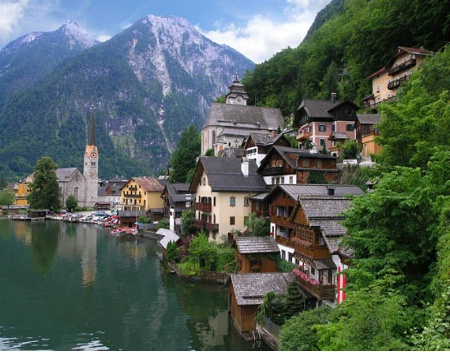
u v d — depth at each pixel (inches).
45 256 2397.9
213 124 4158.5
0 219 4815.5
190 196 2829.7
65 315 1401.3
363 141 2292.1
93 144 6343.5
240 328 1173.1
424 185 722.8
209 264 1811.0
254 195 2062.0
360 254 759.7
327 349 565.0
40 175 5167.3
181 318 1358.3
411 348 457.7
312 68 4500.5
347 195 836.6
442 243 577.6
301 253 1263.5
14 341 1190.9
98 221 4347.9
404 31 2797.7
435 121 1060.5
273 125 4303.6
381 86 2770.7
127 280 1843.0
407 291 634.8
